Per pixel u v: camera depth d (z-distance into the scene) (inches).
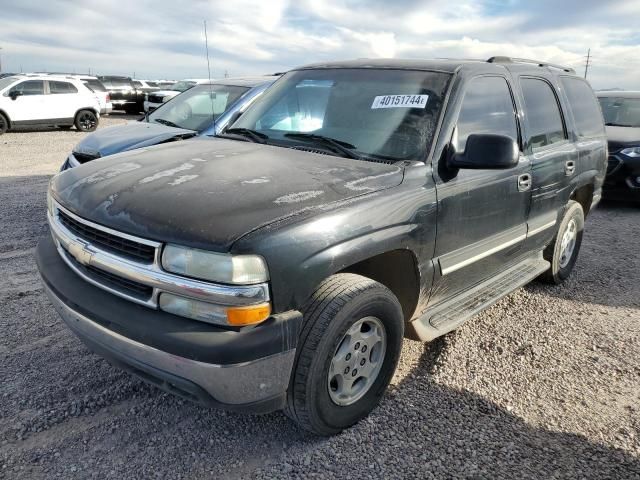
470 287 150.6
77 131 717.3
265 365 90.4
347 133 134.0
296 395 99.0
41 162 450.9
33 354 137.1
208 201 96.2
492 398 127.3
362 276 108.5
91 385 124.6
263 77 320.8
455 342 153.0
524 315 176.2
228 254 86.7
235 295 86.8
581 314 178.9
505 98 155.3
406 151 125.3
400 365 140.2
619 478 103.0
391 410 120.2
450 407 122.8
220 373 86.8
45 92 678.5
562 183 182.2
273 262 89.6
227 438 109.3
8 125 654.5
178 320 90.8
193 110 291.1
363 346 111.2
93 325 97.1
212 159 119.3
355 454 106.1
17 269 195.2
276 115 150.1
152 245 91.1
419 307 127.1
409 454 106.8
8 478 95.7
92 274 103.0
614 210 345.4
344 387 109.5
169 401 120.4
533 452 109.3
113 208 99.5
